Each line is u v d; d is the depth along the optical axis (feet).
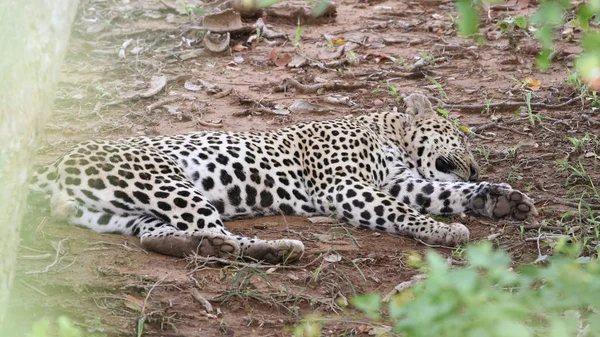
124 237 31.53
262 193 35.47
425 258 31.27
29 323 24.08
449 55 60.23
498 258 13.99
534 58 58.29
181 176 32.78
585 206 36.35
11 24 15.10
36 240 30.09
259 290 27.63
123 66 55.93
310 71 57.11
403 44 63.00
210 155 34.58
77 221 31.58
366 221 34.88
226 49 59.82
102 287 26.89
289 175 36.17
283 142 36.86
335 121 38.78
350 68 57.82
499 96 52.16
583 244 31.27
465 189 36.76
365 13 71.77
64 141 43.32
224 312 26.40
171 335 24.64
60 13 16.12
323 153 37.01
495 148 44.68
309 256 30.83
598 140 44.47
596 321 16.10
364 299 15.43
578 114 48.52
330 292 27.99
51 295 26.25
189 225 31.22
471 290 13.80
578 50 59.16
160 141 34.73
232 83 54.34
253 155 35.45
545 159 42.75
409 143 40.34
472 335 13.32
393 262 30.89
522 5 68.95
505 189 35.35
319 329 24.82
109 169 31.42
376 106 51.11
